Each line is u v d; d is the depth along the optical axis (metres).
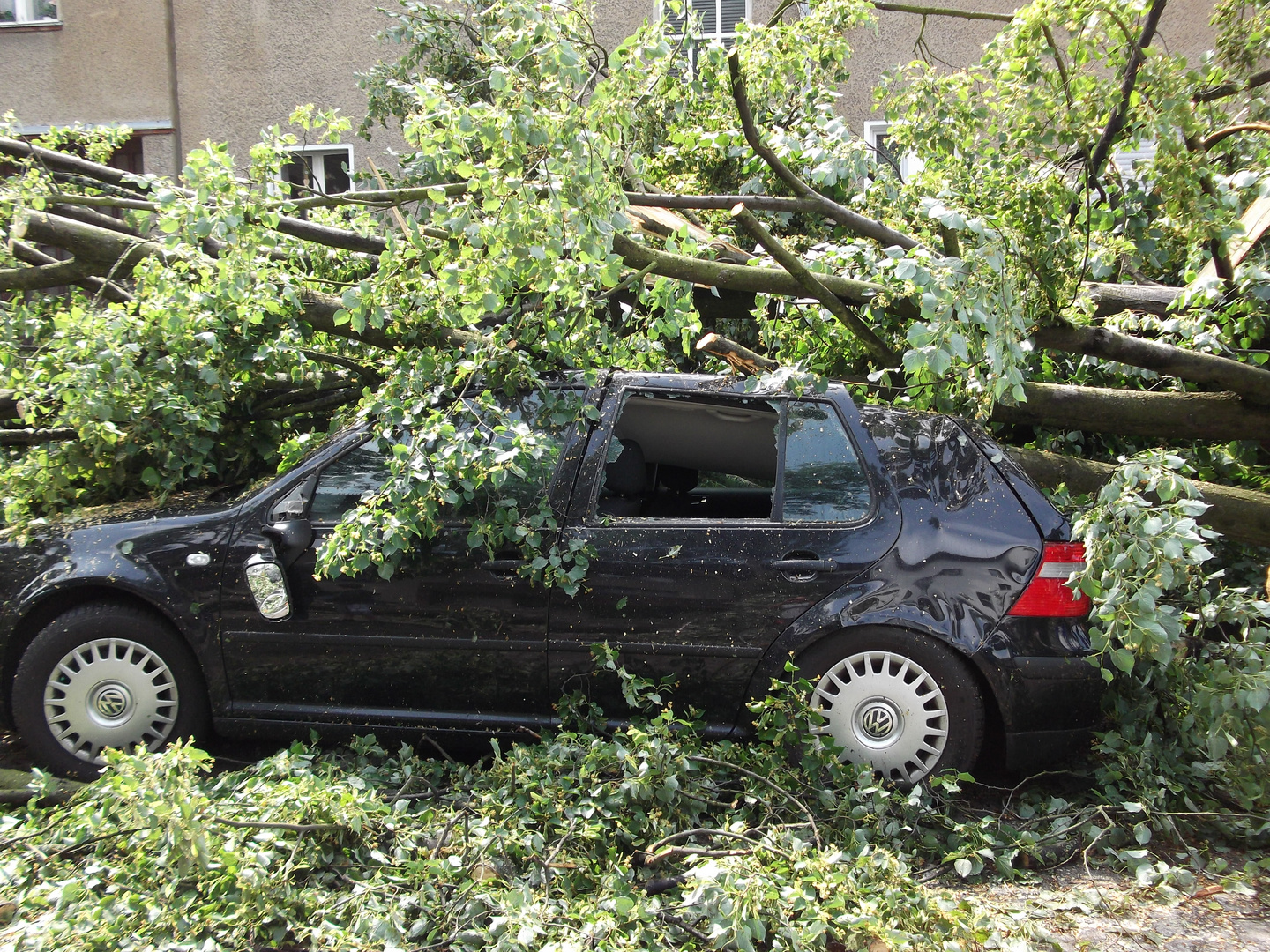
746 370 4.41
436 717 4.15
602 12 11.95
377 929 2.78
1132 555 3.48
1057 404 4.98
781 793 3.51
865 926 2.77
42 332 5.43
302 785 3.27
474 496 4.06
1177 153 4.44
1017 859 3.62
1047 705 3.84
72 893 2.85
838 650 3.93
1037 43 4.69
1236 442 5.09
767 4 11.83
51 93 12.96
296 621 4.13
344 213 5.29
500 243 3.73
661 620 4.00
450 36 8.93
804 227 6.35
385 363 4.58
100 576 4.14
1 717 4.26
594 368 4.34
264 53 12.65
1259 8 5.17
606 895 2.97
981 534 3.93
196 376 4.77
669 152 5.85
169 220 4.04
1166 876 3.34
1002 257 3.73
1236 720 3.62
